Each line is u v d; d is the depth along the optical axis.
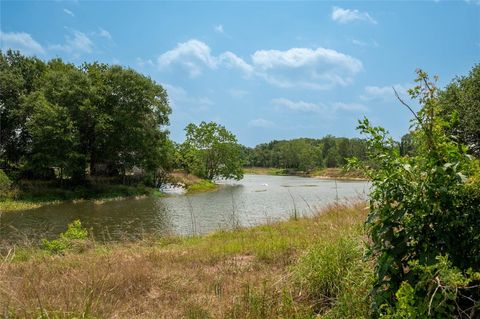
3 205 24.38
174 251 8.41
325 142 112.00
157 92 38.25
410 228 3.21
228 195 33.38
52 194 29.23
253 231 11.68
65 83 32.75
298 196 30.44
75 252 9.27
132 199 30.16
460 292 3.12
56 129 29.66
